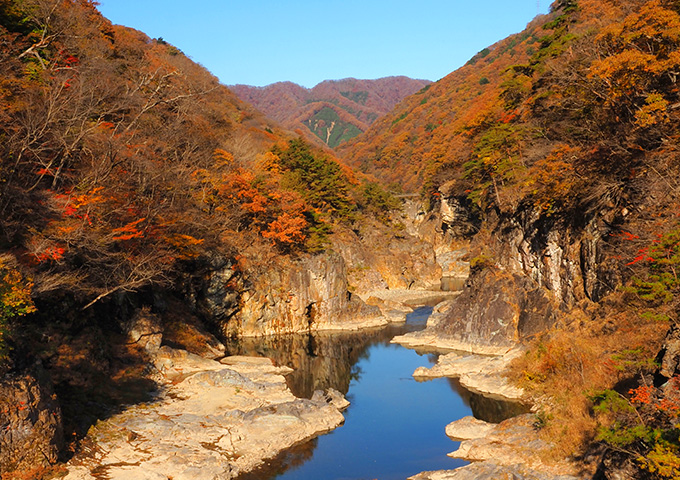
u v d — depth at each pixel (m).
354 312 56.78
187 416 25.23
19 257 23.27
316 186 73.69
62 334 27.23
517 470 19.25
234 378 30.38
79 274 28.58
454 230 103.81
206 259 46.56
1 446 17.84
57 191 28.42
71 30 48.38
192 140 55.47
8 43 35.38
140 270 33.22
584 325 30.83
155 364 32.47
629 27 29.84
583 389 24.11
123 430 22.91
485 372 33.41
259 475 20.69
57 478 18.64
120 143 35.06
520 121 51.53
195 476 19.48
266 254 52.78
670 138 26.77
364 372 37.69
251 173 57.34
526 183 40.75
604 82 31.45
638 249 23.55
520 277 41.19
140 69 56.78
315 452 23.02
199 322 43.78
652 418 15.99
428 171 109.38
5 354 18.55
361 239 86.94
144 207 34.91
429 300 71.62
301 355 43.34
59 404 22.64
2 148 25.42
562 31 46.97
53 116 29.23
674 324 18.66
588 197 32.44
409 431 25.58
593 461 18.41
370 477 20.55
